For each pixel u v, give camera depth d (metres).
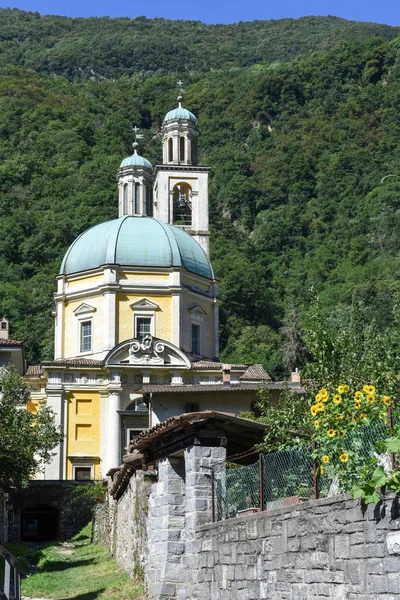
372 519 18.73
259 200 172.25
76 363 81.06
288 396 33.47
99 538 60.69
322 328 35.12
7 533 61.44
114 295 83.25
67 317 85.62
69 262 86.81
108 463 79.69
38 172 157.12
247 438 30.08
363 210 162.00
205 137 192.12
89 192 147.38
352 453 20.47
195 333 86.25
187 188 100.81
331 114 190.50
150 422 63.84
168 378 81.50
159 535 30.53
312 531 21.02
